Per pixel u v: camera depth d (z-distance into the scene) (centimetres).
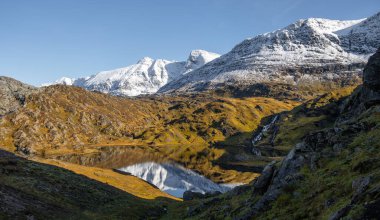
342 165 3528
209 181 17325
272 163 4853
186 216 6862
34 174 8144
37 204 6359
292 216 3272
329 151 4075
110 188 9944
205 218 5722
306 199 3397
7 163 8206
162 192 13412
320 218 2853
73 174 9788
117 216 7469
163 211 8731
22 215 5597
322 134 4497
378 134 3700
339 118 8481
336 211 2616
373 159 3117
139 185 13562
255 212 3925
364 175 2922
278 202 3697
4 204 5631
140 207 8475
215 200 6750
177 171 19938
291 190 3784
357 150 3644
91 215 7031
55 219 6084
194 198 9906
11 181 7125
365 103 6856
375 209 2167
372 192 2372
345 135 4219
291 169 4219
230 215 4862
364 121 4338
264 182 4666
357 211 2269
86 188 8669
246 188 5891
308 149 4403
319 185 3444
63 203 7106
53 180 8112
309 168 4047
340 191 3036
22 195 6462
